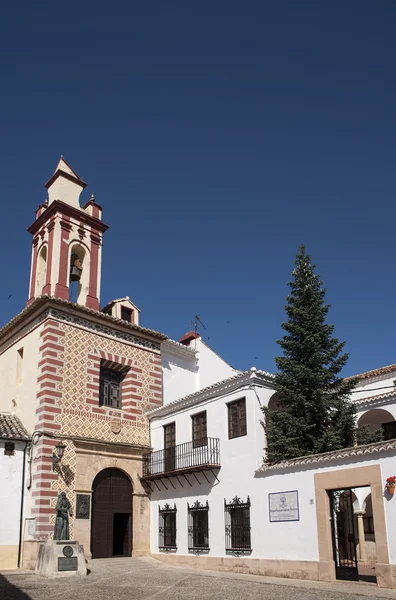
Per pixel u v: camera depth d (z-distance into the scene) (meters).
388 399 22.34
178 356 29.27
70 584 16.02
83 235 27.42
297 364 20.45
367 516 25.09
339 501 17.31
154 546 23.30
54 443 21.88
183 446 22.81
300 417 19.91
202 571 19.42
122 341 26.00
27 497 21.48
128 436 24.69
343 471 16.08
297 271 22.20
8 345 26.30
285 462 18.02
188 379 29.39
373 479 15.20
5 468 21.42
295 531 17.08
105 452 23.50
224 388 21.47
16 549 20.70
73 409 22.98
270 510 18.11
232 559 19.09
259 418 20.02
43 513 20.66
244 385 20.58
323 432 19.69
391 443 15.11
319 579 15.93
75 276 27.27
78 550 18.55
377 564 14.48
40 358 23.16
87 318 24.75
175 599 13.19
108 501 23.23
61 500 19.59
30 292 27.34
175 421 23.92
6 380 25.61
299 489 17.30
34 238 28.27
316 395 19.78
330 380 20.67
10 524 20.86
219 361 29.03
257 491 18.80
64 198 27.62
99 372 24.62
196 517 21.50
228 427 20.94
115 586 15.58
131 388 25.73
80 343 24.19
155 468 24.11
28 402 23.23
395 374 26.06
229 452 20.47
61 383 22.91
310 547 16.50
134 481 24.17
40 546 19.52
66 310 24.08
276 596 13.39
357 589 14.07
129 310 28.45
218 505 20.33
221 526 19.95
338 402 20.06
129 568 20.33
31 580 16.92
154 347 27.52
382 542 14.55
